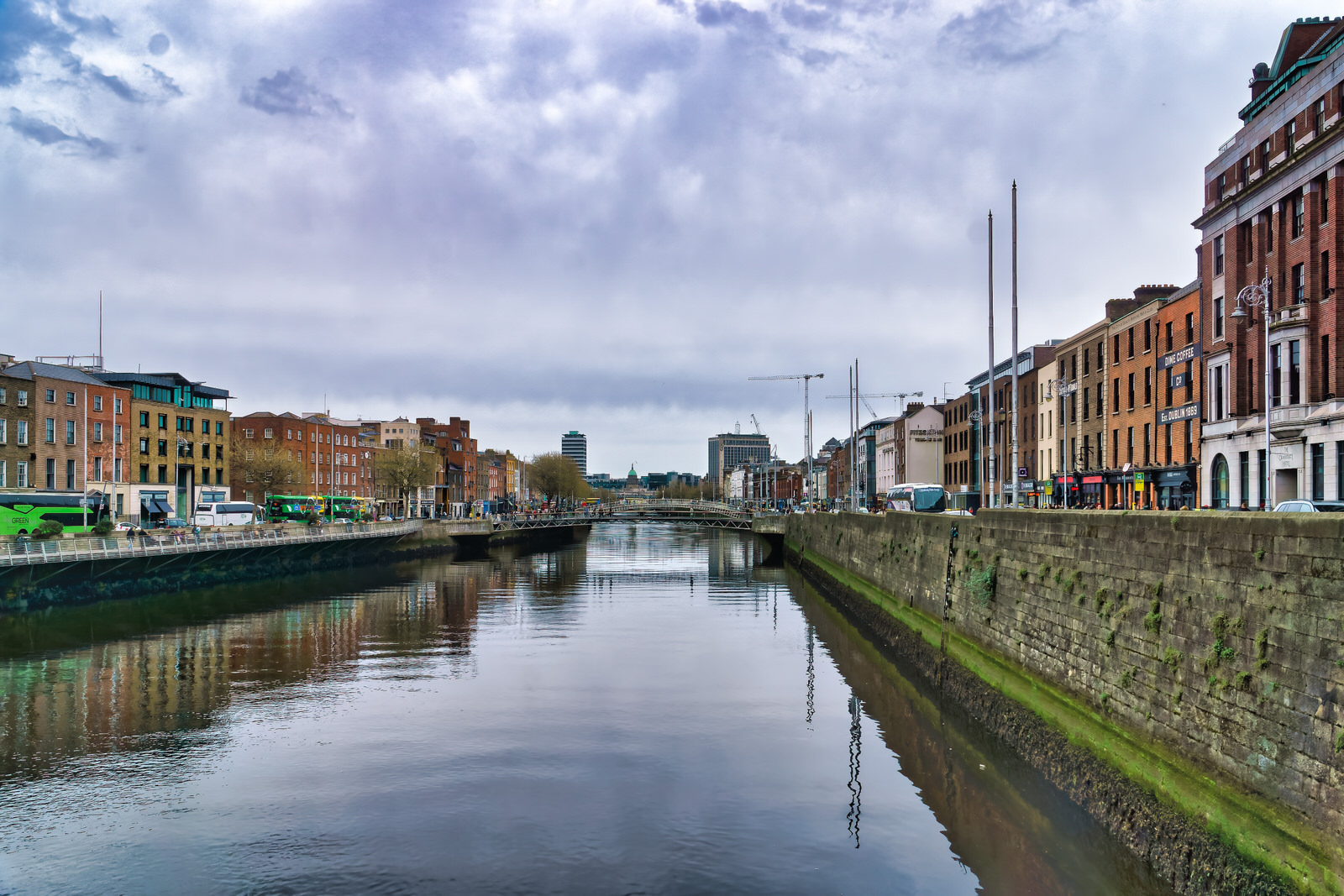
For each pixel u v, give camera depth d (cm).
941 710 2742
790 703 2855
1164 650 1555
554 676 3256
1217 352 4181
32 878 1605
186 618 4716
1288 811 1203
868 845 1733
